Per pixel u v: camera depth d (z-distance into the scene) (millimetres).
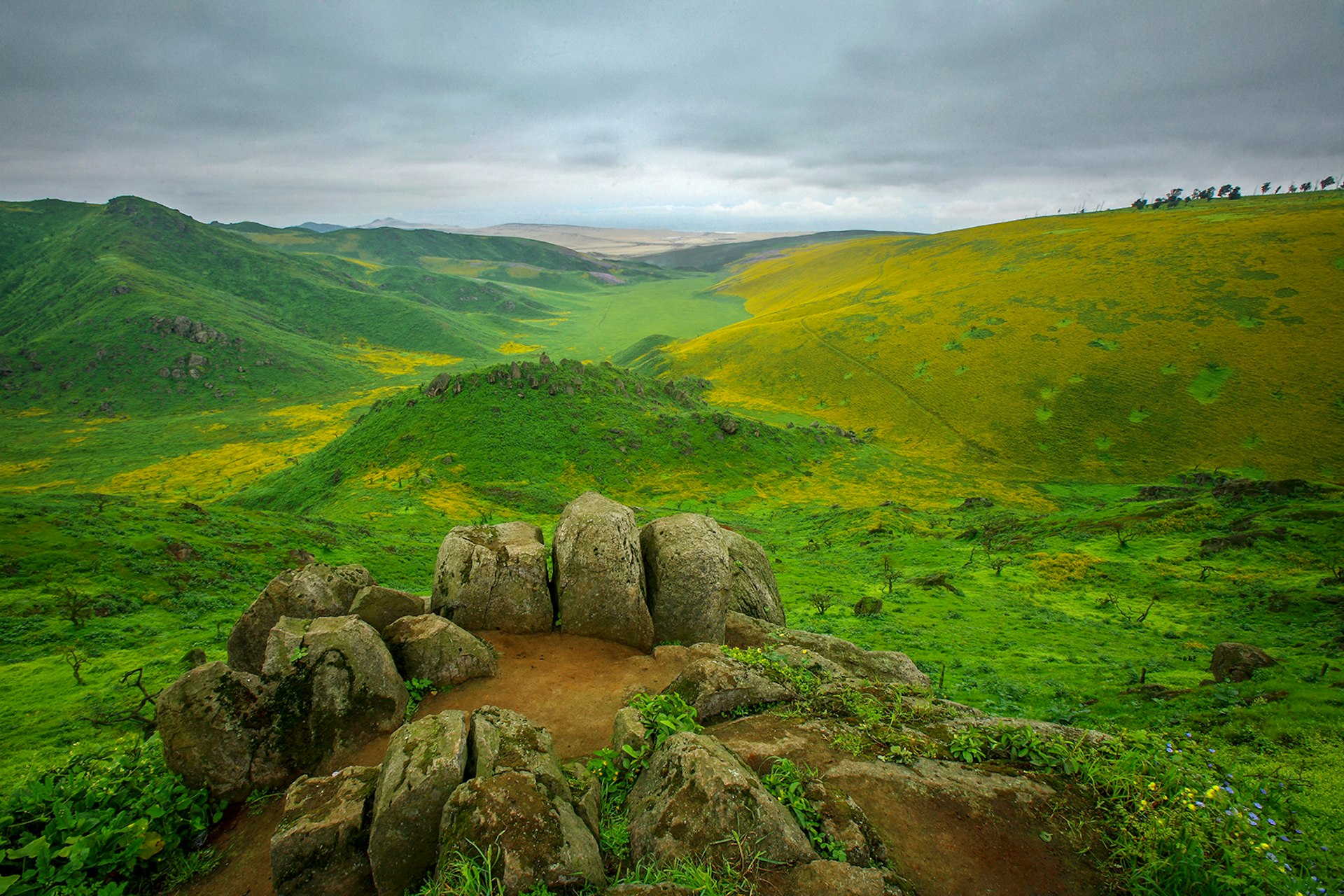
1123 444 123250
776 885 5496
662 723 7980
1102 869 5637
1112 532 59844
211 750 8680
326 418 192250
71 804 7867
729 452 124188
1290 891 5359
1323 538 47625
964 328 169875
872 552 66188
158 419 191750
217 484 136875
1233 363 130250
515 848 5762
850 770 7008
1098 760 6742
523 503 100438
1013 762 7078
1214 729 14602
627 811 6996
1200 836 5637
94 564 45219
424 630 11250
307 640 9688
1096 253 189125
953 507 103188
